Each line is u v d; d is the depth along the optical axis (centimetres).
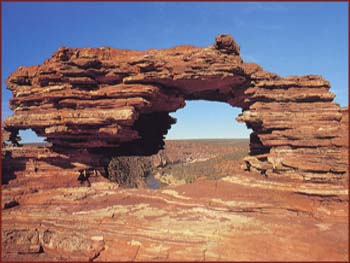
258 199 1936
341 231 1573
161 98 2517
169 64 2322
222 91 2727
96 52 2433
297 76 2353
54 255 1599
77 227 1712
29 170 2242
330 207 1812
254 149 2609
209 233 1566
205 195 2061
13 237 1680
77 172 2311
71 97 2255
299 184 1948
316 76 2317
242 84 2500
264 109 2300
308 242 1462
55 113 2242
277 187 1997
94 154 2566
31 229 1703
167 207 1939
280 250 1401
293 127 2197
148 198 2128
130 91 2239
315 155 2036
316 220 1734
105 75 2356
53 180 2228
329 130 2111
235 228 1614
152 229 1641
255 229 1605
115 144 2555
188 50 2450
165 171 7406
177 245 1489
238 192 2052
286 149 2158
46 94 2278
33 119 2283
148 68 2314
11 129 2464
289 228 1612
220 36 2325
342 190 1825
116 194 2192
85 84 2364
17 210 1905
